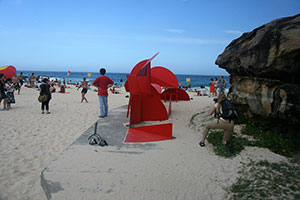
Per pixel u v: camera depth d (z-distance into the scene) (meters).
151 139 5.47
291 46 4.05
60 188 3.29
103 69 8.29
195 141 5.36
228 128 4.48
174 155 4.51
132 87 6.33
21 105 11.67
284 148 4.29
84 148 4.84
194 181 3.56
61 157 4.34
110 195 3.17
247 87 5.54
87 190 3.26
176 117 7.99
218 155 4.47
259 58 4.73
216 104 4.58
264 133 4.93
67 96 17.45
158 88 9.90
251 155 4.28
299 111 3.99
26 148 5.47
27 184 3.85
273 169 3.76
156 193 3.25
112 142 5.25
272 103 4.61
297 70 4.15
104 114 8.41
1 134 6.44
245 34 5.89
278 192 3.19
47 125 7.70
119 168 3.92
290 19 4.46
